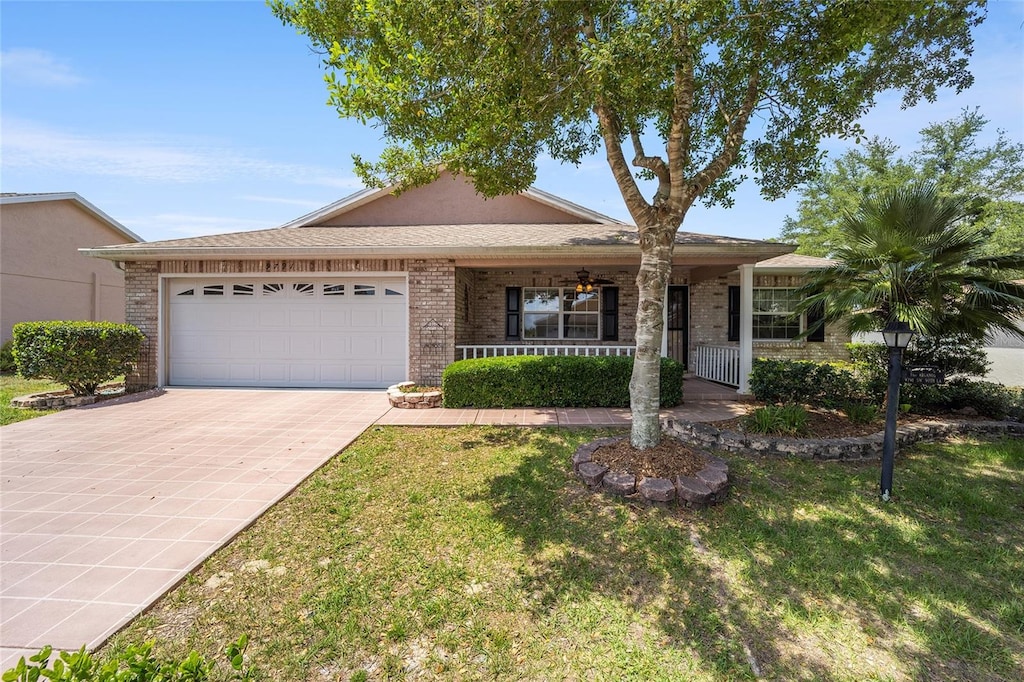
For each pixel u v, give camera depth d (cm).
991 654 242
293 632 253
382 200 1274
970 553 340
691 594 290
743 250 847
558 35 470
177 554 327
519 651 242
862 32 471
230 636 248
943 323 595
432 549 341
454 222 1266
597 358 825
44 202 1509
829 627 262
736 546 343
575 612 272
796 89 589
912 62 591
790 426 581
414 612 270
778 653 242
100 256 955
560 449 570
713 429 591
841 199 2177
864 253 575
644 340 480
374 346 997
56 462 523
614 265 998
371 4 420
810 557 330
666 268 482
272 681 220
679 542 348
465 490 448
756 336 1194
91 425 692
